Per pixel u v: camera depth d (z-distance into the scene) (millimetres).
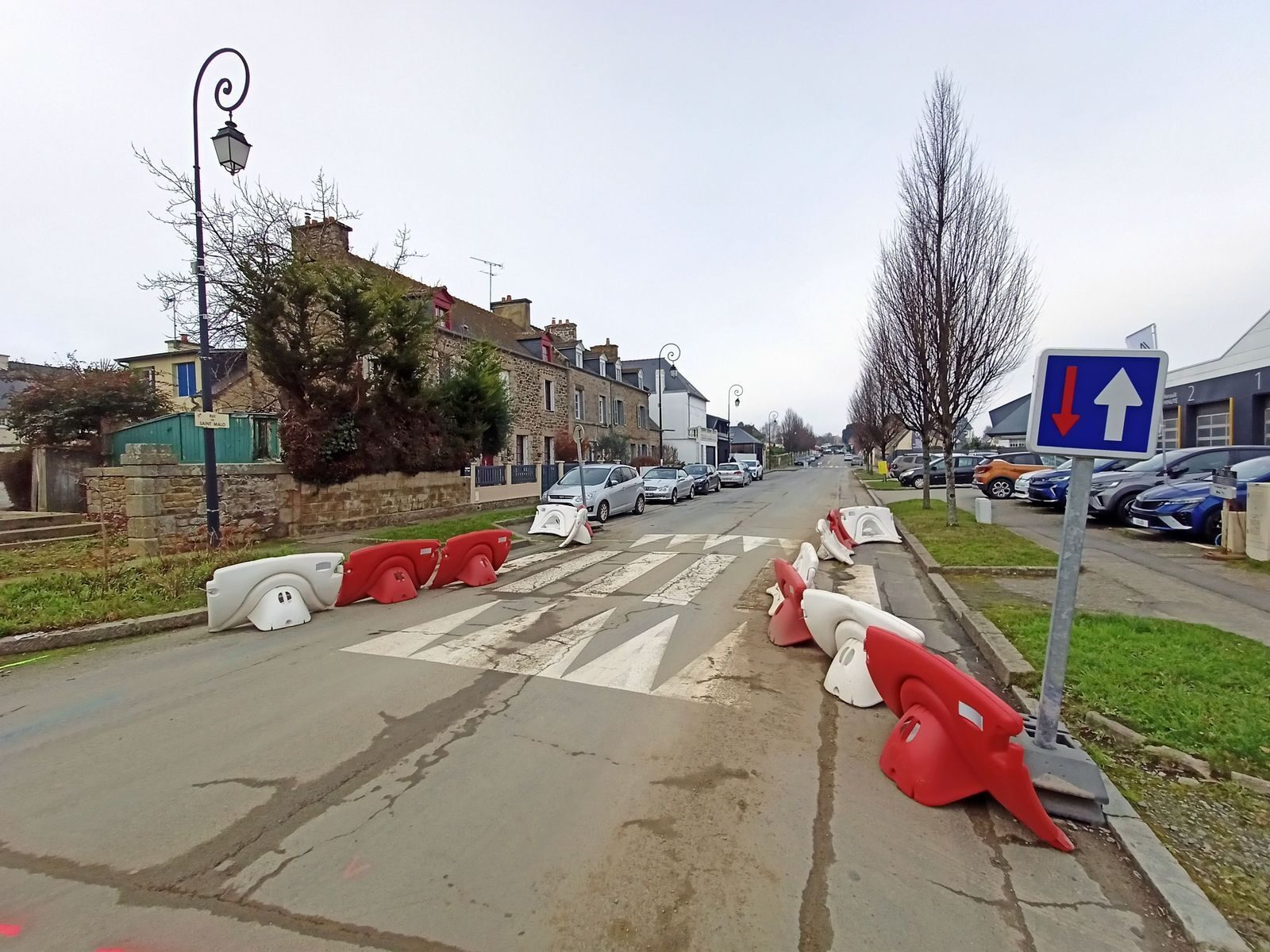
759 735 3879
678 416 49312
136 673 5109
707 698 4469
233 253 12695
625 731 3951
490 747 3740
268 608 6375
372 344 12523
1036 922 2342
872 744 3770
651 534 13625
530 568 9586
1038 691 4273
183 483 10070
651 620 6520
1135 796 3123
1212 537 10133
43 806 3164
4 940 2279
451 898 2469
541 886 2529
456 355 19594
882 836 2854
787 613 5750
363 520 13266
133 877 2621
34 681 4949
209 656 5520
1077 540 3117
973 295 11414
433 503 15422
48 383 15438
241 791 3289
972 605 6516
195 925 2346
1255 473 10445
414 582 7785
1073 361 3021
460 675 4961
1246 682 4242
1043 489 16188
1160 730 3668
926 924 2320
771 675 4926
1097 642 5055
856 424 47938
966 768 3102
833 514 10914
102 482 11555
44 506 13211
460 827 2941
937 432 13156
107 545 8125
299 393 12117
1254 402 18953
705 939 2244
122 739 3912
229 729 4031
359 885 2553
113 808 3135
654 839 2830
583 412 31984
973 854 2738
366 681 4840
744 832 2881
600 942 2238
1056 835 2791
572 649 5598
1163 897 2445
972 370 11703
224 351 15992
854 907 2406
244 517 11023
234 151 9414
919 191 11664
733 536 12922
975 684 3064
